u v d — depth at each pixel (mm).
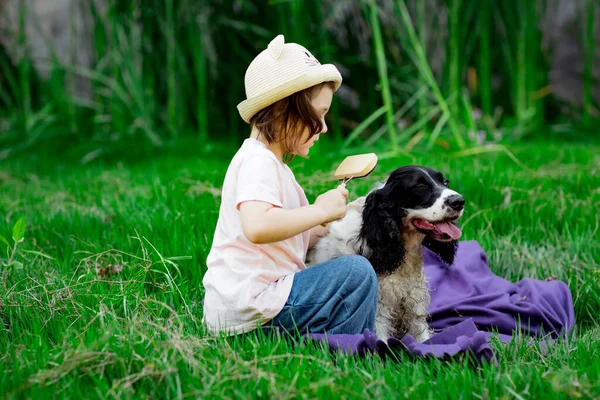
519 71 9609
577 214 5332
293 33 8625
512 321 3893
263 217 2936
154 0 9172
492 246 4918
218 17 9375
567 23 11297
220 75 9672
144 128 9227
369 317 3260
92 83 9930
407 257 3697
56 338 3271
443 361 2971
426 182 3559
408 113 9469
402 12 7973
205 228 4859
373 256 3584
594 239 4922
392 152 7145
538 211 5344
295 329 3152
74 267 4387
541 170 6523
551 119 10625
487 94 9477
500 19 9586
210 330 3213
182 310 3605
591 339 3535
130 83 9461
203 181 6441
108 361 2809
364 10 8297
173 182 6402
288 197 3199
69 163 8602
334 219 3119
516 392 2678
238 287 3098
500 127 9789
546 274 4582
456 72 9016
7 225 5219
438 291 4332
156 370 2742
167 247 4410
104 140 9328
